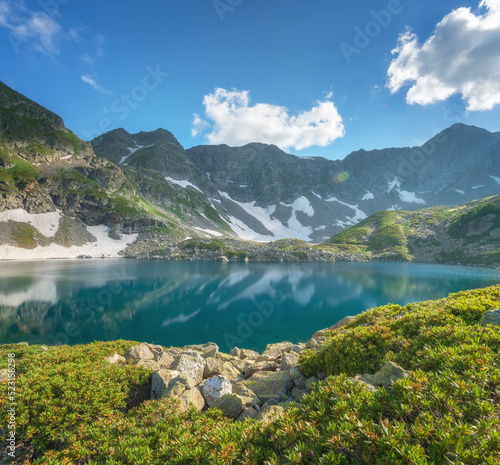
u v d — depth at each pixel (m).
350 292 77.31
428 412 5.04
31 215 178.50
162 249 186.25
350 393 6.34
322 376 12.63
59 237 176.62
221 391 11.86
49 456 7.34
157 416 9.23
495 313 11.18
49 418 9.01
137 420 9.14
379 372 8.65
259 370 17.22
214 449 5.90
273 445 5.66
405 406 5.15
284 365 16.55
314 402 6.57
